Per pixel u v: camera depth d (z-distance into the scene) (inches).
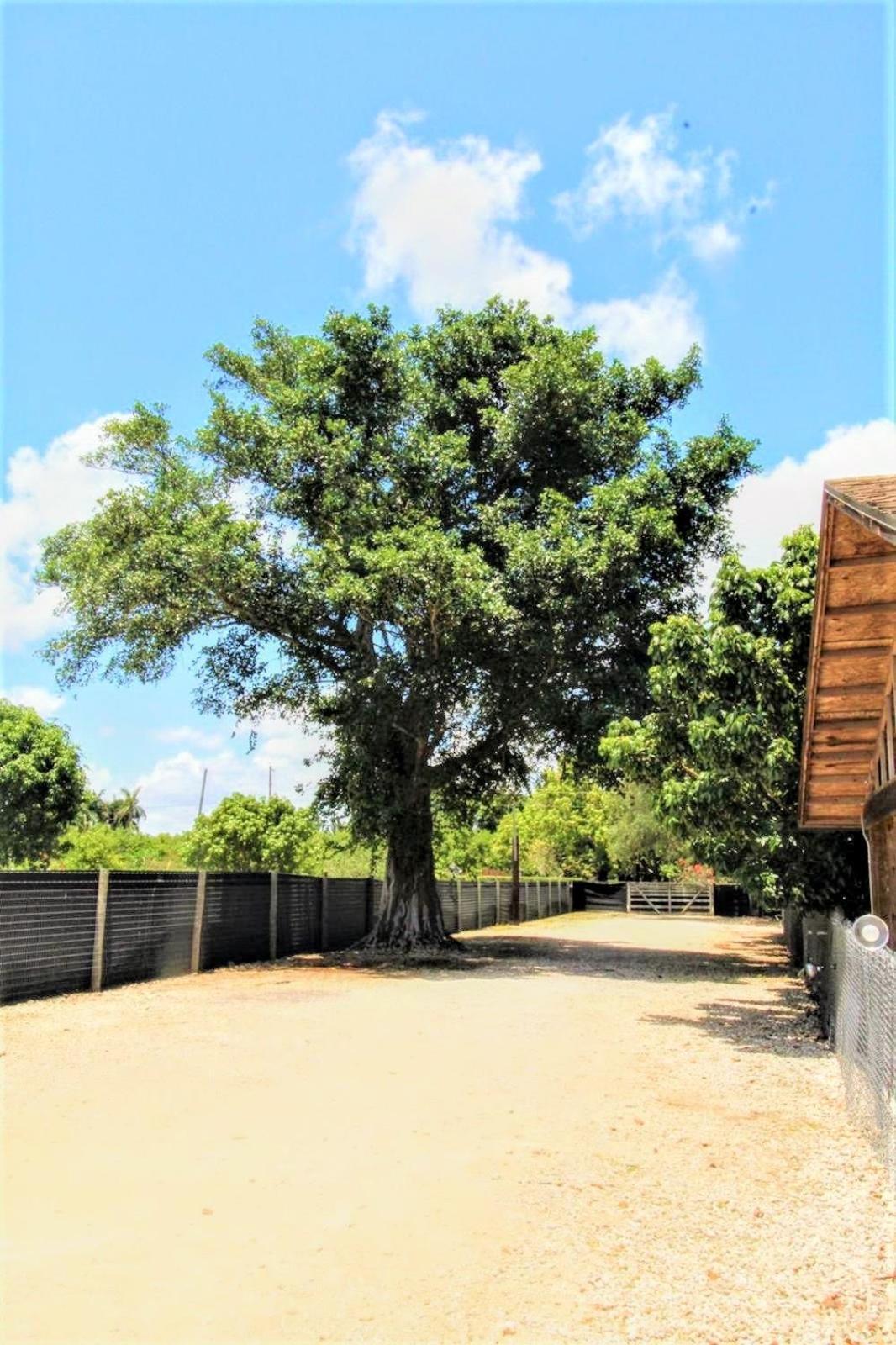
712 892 1838.1
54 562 732.7
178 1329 140.3
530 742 868.0
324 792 870.4
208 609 755.4
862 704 386.9
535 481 813.2
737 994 557.6
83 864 1594.5
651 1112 271.4
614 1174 214.2
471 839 1995.6
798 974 660.1
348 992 545.3
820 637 350.6
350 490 734.5
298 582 713.6
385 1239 175.2
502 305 849.5
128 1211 187.8
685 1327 141.4
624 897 1958.7
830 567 315.6
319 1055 350.0
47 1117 256.2
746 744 409.4
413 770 811.4
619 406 836.0
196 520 683.4
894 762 368.2
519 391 745.6
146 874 590.6
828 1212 190.1
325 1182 206.5
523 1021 440.8
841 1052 323.3
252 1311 146.2
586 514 714.8
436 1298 151.1
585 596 690.8
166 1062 333.1
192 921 644.7
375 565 658.8
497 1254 168.4
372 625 754.8
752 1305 148.8
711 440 781.3
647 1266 163.5
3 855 1296.8
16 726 1321.4
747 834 461.1
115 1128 246.5
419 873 857.5
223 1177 209.0
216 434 740.7
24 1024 410.0
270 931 759.7
